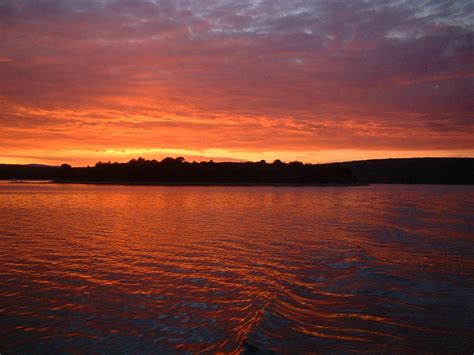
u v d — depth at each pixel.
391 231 25.12
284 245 19.47
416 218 34.56
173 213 38.19
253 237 22.14
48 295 11.00
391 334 8.38
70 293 11.20
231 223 29.53
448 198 79.31
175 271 13.92
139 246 19.00
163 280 12.69
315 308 9.98
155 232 24.09
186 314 9.58
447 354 7.50
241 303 10.38
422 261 15.62
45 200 58.25
